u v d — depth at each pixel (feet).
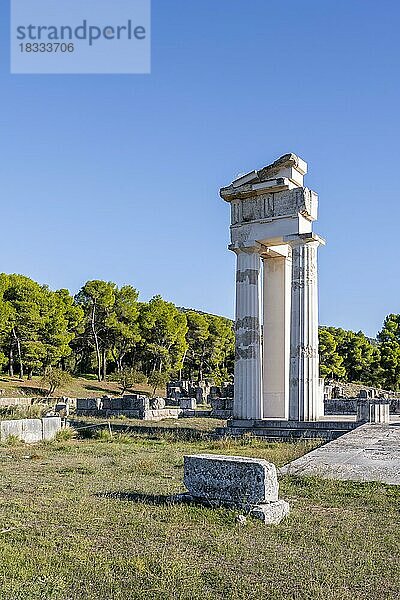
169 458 65.05
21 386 210.18
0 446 72.90
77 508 38.88
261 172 94.63
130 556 29.35
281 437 85.61
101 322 278.87
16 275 240.12
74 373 280.72
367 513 40.81
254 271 95.86
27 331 226.99
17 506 39.27
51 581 25.53
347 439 71.31
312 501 44.32
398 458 60.13
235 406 94.63
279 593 25.20
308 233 90.43
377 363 282.77
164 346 279.69
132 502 40.88
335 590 25.72
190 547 31.35
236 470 39.06
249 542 32.30
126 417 131.64
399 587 26.43
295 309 90.89
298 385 89.86
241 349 95.04
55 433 84.48
